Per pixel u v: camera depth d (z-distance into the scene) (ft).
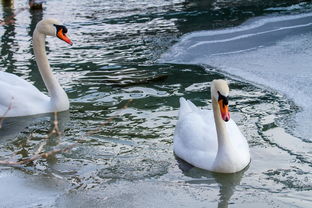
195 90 35.78
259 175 24.79
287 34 48.67
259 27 51.06
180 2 63.10
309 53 42.75
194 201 22.53
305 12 55.93
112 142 28.48
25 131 30.17
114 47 46.16
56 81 32.78
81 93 35.65
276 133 28.89
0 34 50.31
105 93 35.53
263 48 44.96
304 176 24.48
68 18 56.39
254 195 22.95
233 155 24.99
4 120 31.73
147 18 55.93
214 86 24.57
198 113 28.68
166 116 31.63
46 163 26.32
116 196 23.02
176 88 36.22
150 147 27.86
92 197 22.98
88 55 43.93
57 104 32.63
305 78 37.04
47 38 49.14
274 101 33.45
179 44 46.68
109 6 62.03
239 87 36.11
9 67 40.88
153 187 23.80
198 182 24.34
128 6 61.82
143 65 41.42
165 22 54.13
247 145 26.78
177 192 23.35
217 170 25.09
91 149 27.66
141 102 33.83
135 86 36.76
